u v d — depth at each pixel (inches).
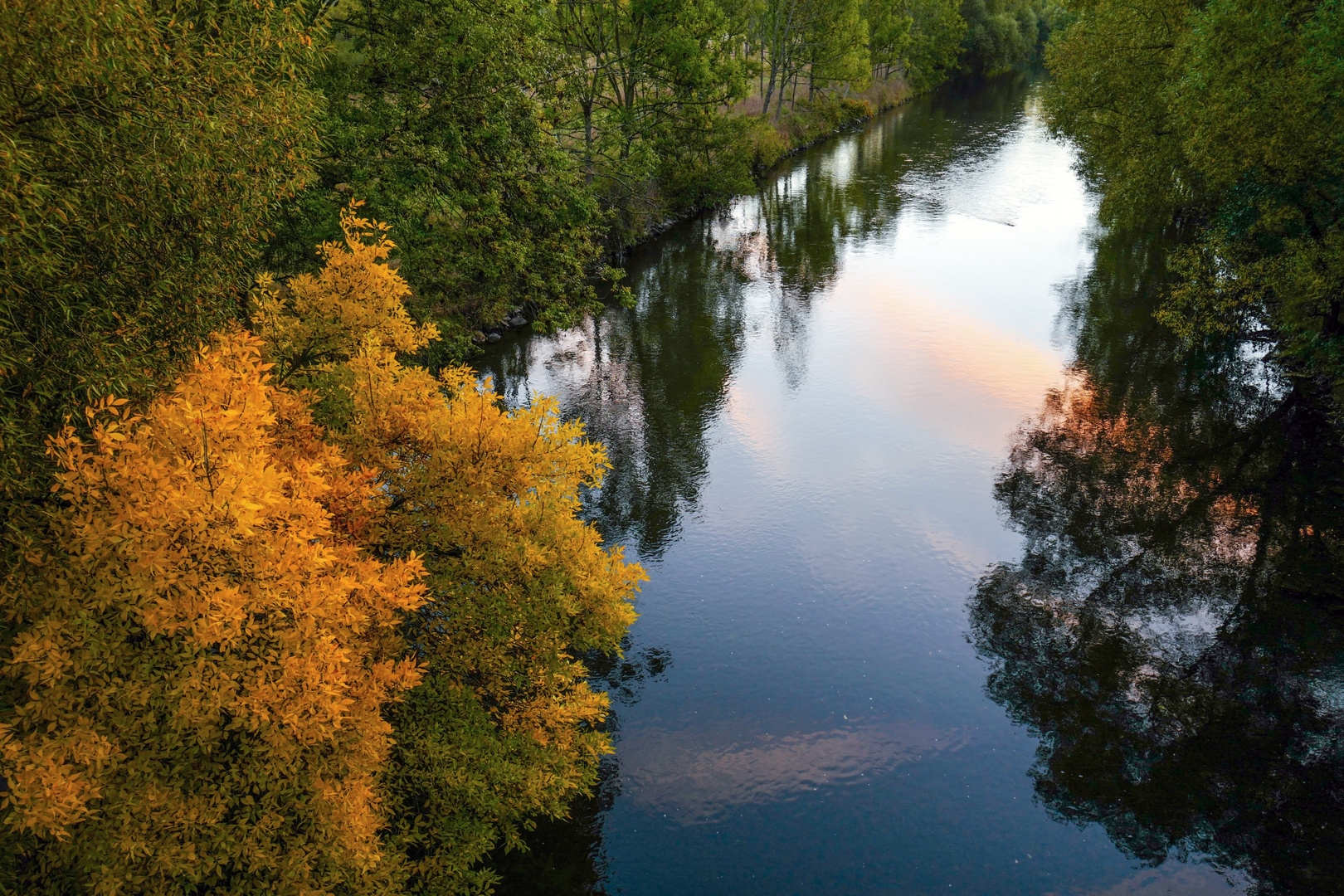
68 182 283.1
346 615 291.3
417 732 381.1
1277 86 737.6
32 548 253.4
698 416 964.6
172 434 258.1
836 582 679.1
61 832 221.0
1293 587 647.1
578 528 434.9
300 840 284.7
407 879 371.2
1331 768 489.4
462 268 813.9
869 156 2464.3
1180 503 762.8
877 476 829.8
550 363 1111.6
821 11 2679.6
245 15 345.4
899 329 1196.5
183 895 274.8
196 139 311.7
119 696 250.8
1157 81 1048.2
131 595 242.8
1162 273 1364.4
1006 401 971.9
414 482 381.1
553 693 433.4
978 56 4552.2
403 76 698.8
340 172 684.1
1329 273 783.1
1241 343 1079.0
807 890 428.8
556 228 886.4
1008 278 1385.3
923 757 511.5
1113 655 589.9
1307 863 433.7
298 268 676.1
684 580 687.7
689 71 1515.7
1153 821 462.9
